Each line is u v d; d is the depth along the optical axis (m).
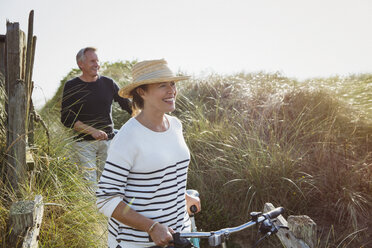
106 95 4.55
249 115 5.79
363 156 4.94
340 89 6.50
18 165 3.11
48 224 2.80
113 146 1.75
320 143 5.03
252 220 1.75
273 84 7.05
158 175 1.81
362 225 4.05
